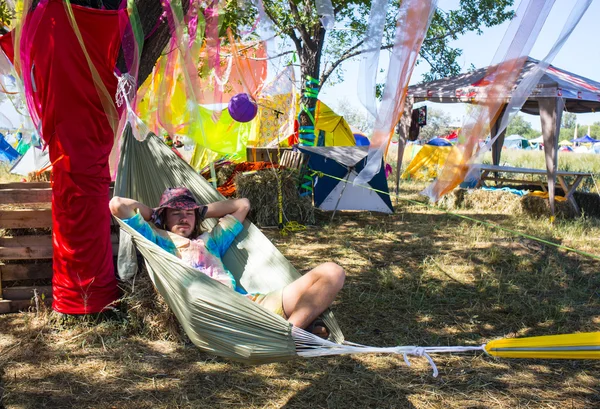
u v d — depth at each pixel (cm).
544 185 1108
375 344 423
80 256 414
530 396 347
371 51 309
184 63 409
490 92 336
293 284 341
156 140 449
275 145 1054
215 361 382
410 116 1109
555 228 867
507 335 447
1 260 475
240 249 409
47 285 466
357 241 770
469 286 571
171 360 382
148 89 484
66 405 319
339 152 970
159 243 382
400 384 359
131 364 372
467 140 360
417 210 1036
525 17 304
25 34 372
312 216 890
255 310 293
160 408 321
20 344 390
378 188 980
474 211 1038
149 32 409
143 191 438
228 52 543
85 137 396
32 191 445
